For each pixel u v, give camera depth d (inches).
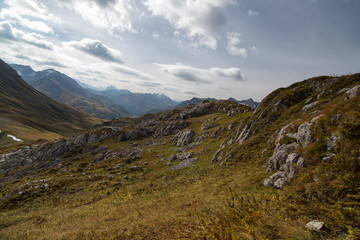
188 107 5022.1
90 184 1499.8
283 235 221.3
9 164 3403.1
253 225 253.1
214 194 671.8
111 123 6240.2
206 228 307.9
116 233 453.4
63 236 544.4
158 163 1942.7
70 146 3649.1
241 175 812.6
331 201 290.4
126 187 1314.0
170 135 3294.8
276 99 1451.8
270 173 660.1
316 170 390.9
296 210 281.7
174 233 357.1
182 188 919.7
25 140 5693.9
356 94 578.6
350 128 391.2
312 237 206.5
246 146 1132.5
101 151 3164.4
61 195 1309.1
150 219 518.0
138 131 3668.8
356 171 306.8
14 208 1167.0
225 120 2992.1
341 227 214.2
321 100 961.5
